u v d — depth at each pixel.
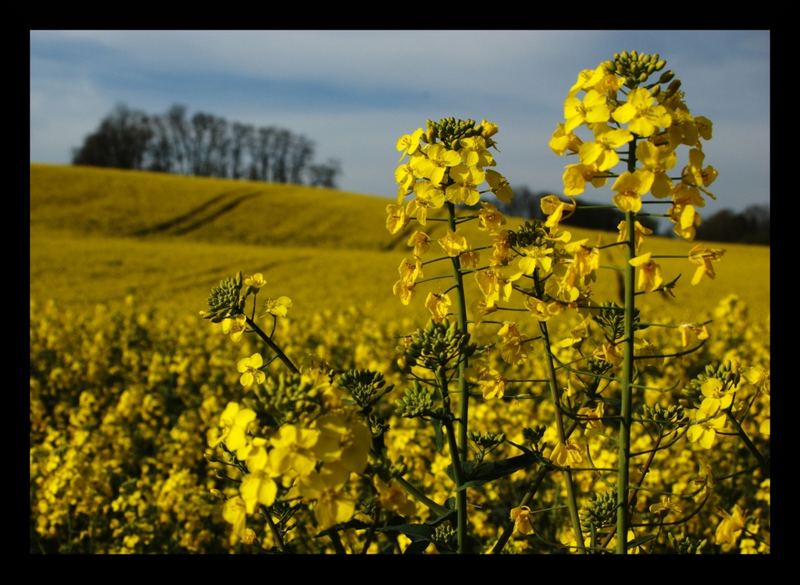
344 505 1.86
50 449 6.21
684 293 26.78
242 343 12.65
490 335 10.56
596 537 2.90
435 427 2.70
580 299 2.92
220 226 47.78
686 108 2.37
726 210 62.47
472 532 5.20
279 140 93.50
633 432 5.83
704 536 4.89
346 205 53.91
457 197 2.83
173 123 89.69
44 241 37.88
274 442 1.81
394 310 22.58
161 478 6.94
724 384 2.53
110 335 15.65
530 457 2.62
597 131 2.33
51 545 5.84
